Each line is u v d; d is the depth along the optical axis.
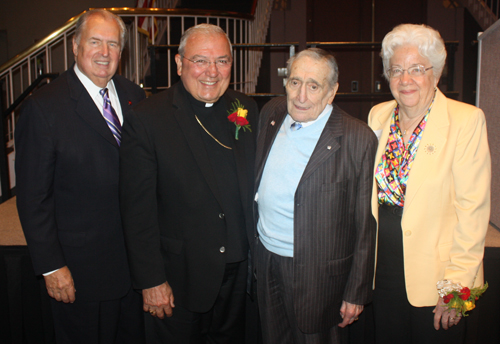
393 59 1.42
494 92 2.24
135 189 1.49
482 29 5.66
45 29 6.64
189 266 1.56
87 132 1.56
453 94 3.22
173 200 1.55
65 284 1.58
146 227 1.52
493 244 1.92
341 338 1.64
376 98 5.99
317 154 1.42
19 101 3.67
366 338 2.05
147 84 4.69
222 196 1.57
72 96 1.56
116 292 1.69
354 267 1.51
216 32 1.48
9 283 2.05
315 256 1.47
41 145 1.49
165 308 1.58
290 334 1.69
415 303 1.49
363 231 1.48
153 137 1.49
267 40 5.86
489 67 2.30
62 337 1.69
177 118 1.52
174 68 5.02
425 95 1.41
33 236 1.50
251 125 1.70
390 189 1.50
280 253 1.53
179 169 1.51
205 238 1.55
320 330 1.54
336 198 1.45
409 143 1.48
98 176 1.58
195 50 1.46
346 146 1.44
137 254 1.52
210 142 1.59
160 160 1.50
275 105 1.69
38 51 4.08
